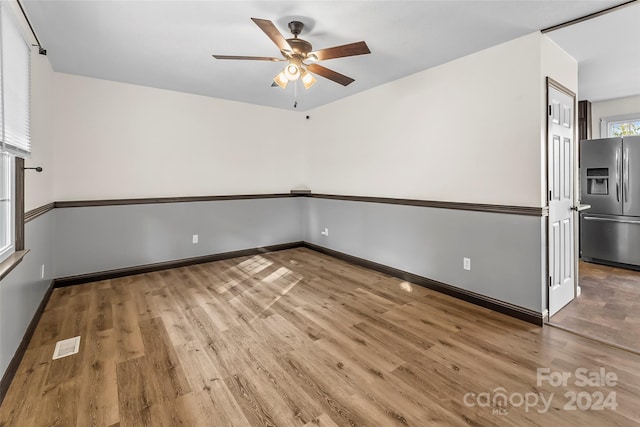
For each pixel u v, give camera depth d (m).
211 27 2.48
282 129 5.37
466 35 2.62
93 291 3.42
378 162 4.09
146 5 2.17
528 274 2.66
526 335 2.45
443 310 2.92
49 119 3.31
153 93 4.12
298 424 1.58
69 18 2.34
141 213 4.06
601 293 3.33
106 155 3.83
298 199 5.59
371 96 4.14
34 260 2.59
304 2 2.14
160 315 2.83
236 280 3.81
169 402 1.73
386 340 2.39
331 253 4.99
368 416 1.63
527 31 2.55
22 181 2.20
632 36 2.60
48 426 1.55
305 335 2.47
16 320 2.06
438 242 3.37
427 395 1.78
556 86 2.75
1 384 1.72
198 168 4.53
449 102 3.21
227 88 4.14
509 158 2.76
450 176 3.24
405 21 2.39
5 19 1.84
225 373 1.99
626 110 4.61
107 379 1.92
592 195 4.51
